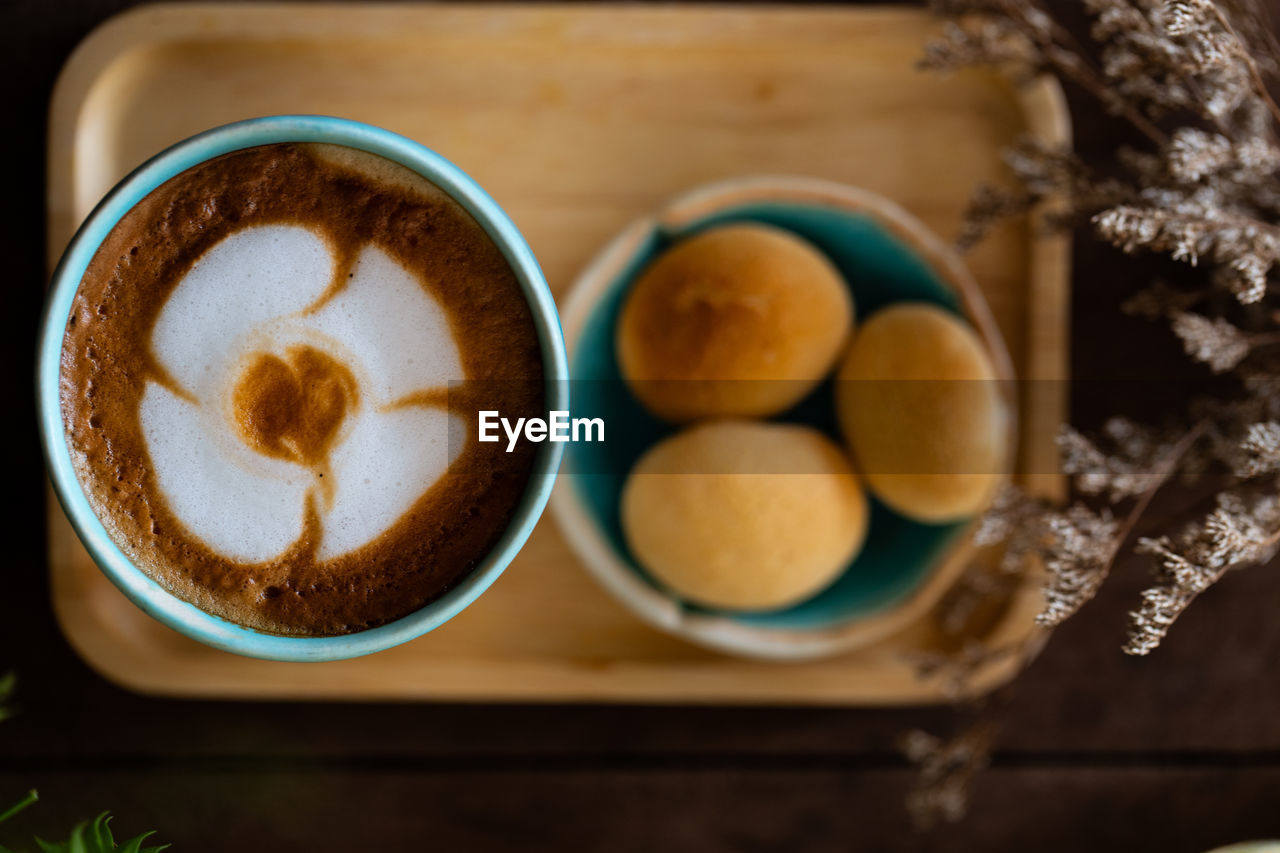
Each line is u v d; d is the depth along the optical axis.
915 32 0.51
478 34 0.51
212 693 0.52
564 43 0.51
